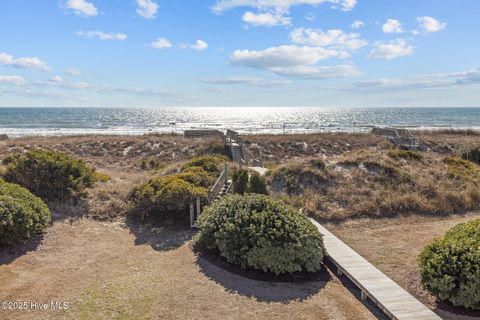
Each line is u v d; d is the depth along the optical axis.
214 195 13.53
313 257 8.55
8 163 14.80
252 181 14.18
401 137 33.84
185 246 10.39
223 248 8.94
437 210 13.92
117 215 12.87
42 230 10.45
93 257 9.34
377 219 13.12
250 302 7.18
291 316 6.72
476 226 8.11
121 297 7.21
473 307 6.87
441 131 43.44
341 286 8.07
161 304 6.98
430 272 7.14
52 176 13.17
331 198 14.25
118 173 20.86
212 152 28.30
